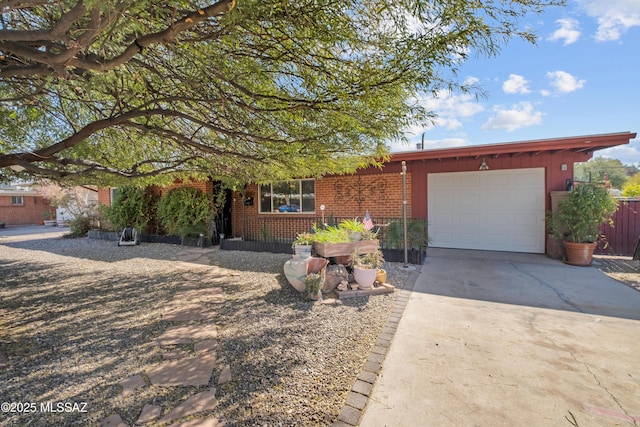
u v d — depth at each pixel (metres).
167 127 4.55
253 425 1.90
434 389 2.23
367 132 3.28
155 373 2.51
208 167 5.49
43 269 6.59
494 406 2.04
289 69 2.72
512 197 7.70
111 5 1.37
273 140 3.42
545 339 3.00
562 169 7.17
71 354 2.85
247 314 3.80
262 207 10.72
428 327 3.33
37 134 5.25
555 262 6.60
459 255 7.41
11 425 1.92
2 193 20.95
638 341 2.94
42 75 2.33
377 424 1.89
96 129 3.68
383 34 2.21
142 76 3.11
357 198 9.27
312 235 5.40
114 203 11.68
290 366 2.58
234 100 3.08
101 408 2.08
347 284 4.50
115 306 4.18
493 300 4.20
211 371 2.53
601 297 4.28
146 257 7.91
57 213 21.17
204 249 9.16
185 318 3.71
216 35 2.21
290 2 1.93
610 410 1.98
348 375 2.44
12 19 2.42
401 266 6.31
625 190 12.74
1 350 2.94
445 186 8.38
